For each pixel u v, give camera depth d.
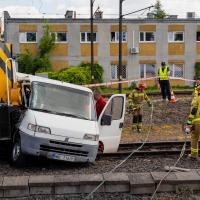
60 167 14.05
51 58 54.66
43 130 13.48
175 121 24.75
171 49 56.03
